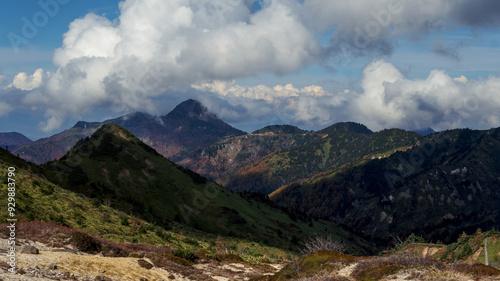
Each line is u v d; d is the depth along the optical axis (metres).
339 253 33.28
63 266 23.47
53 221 55.16
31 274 19.53
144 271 29.33
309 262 31.95
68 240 32.16
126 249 38.03
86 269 24.52
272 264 52.59
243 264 46.22
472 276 21.81
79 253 29.89
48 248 28.19
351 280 25.38
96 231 62.09
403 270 24.09
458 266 23.80
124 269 27.73
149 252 39.03
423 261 24.58
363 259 31.20
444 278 21.36
